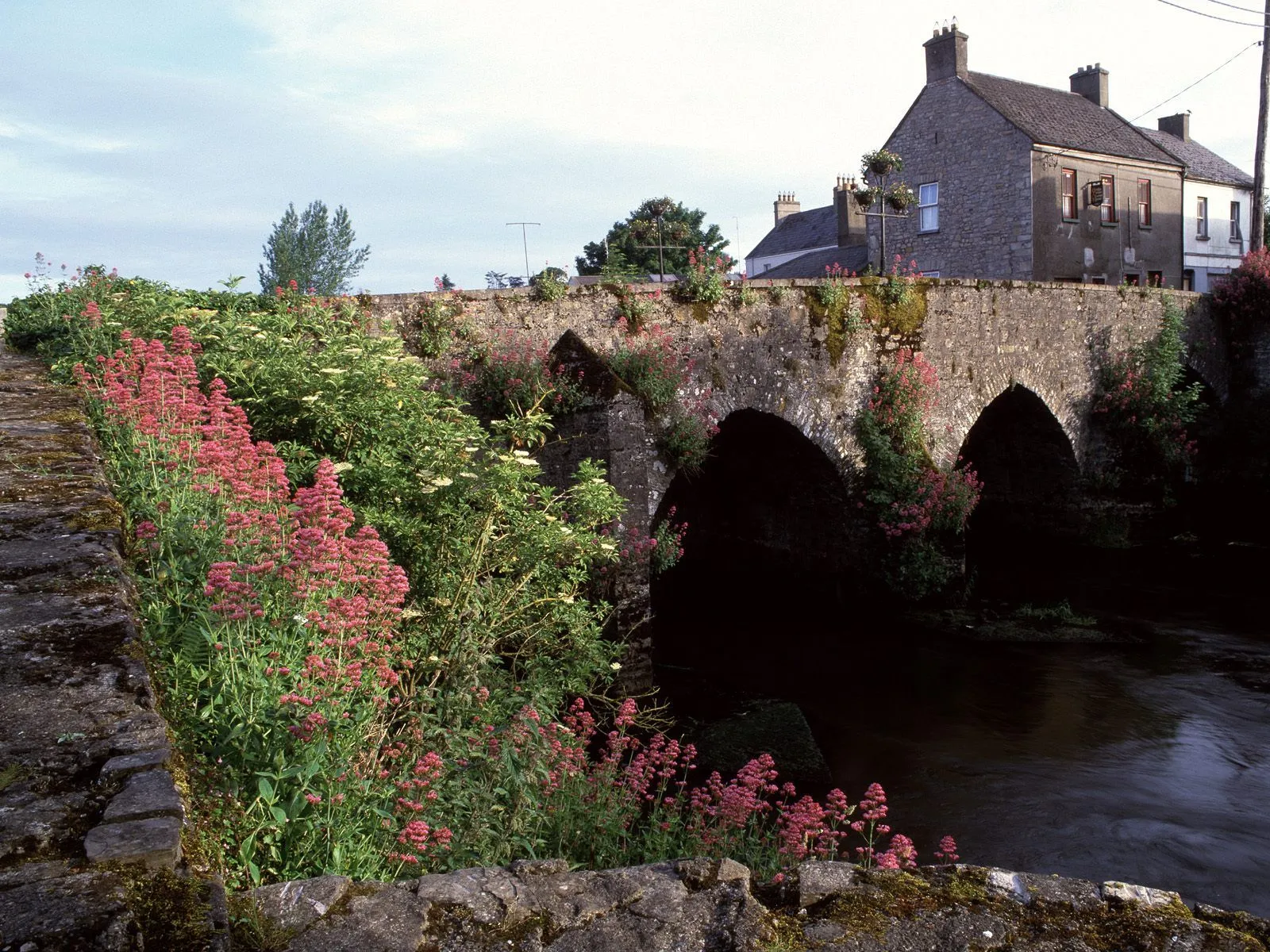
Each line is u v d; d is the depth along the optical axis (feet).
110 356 18.70
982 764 26.03
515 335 29.63
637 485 27.61
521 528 19.20
